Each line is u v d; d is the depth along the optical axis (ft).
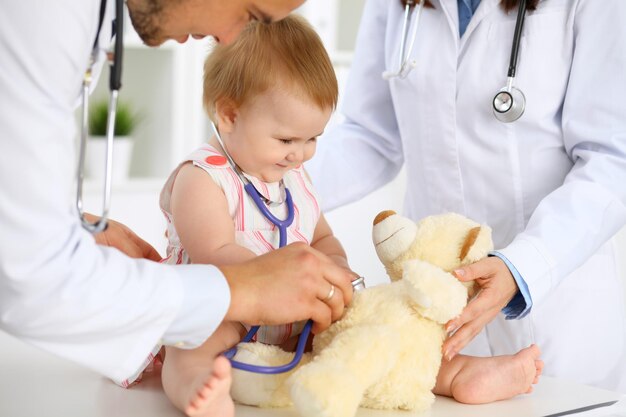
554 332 4.57
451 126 4.61
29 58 2.54
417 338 3.32
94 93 9.68
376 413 3.30
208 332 2.95
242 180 3.84
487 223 4.66
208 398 2.87
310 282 3.15
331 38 10.20
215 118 3.91
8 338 4.38
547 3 4.36
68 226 2.68
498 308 3.69
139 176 10.27
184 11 3.06
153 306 2.79
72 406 3.27
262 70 3.74
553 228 3.95
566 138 4.40
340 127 5.52
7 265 2.56
